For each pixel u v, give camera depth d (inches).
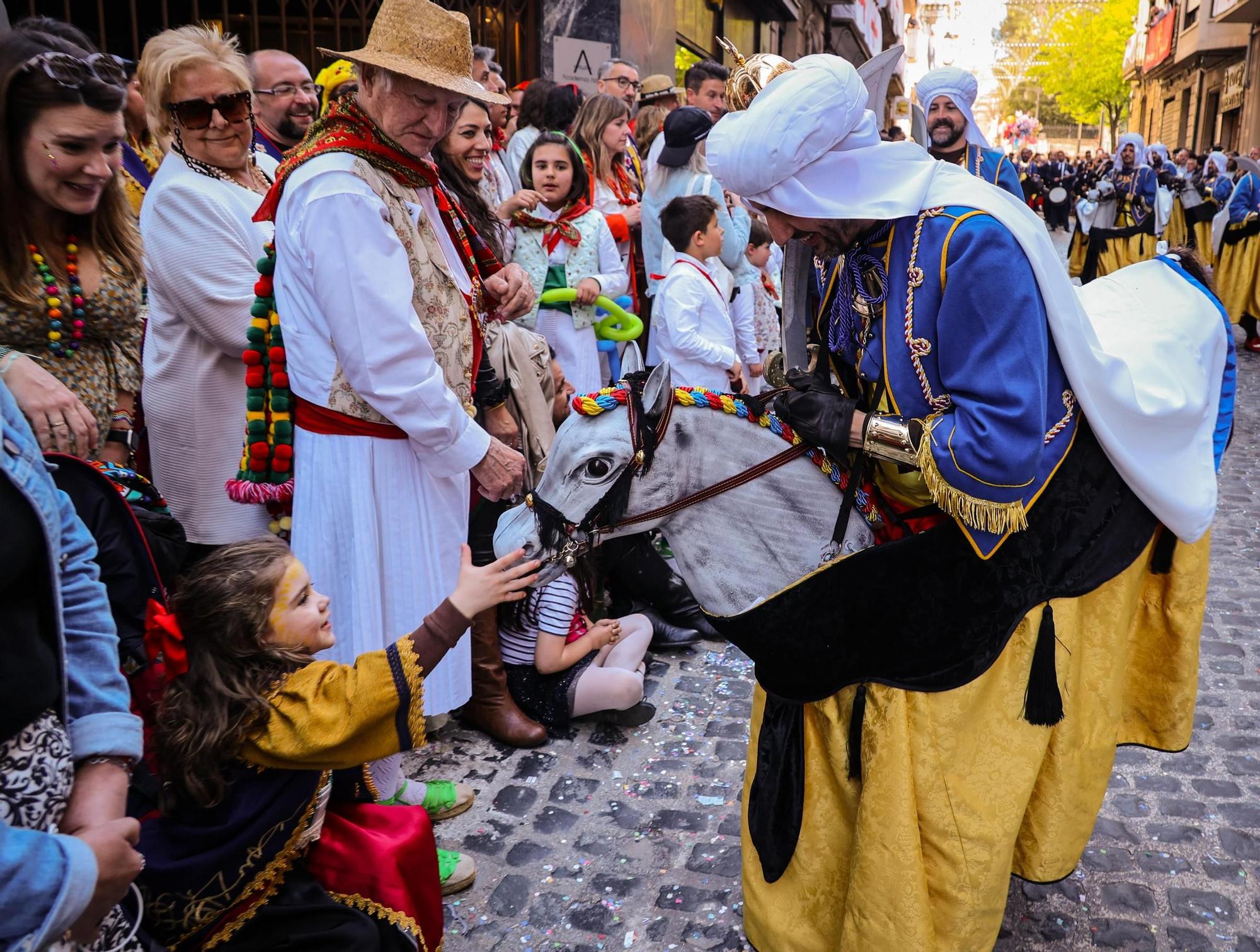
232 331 122.7
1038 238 79.4
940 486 78.4
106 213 105.5
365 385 105.0
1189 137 1619.1
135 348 112.5
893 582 84.0
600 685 143.8
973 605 84.0
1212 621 183.6
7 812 54.9
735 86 84.4
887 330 81.9
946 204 79.4
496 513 146.4
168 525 89.7
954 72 187.8
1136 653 105.3
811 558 87.5
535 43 316.2
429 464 110.3
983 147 192.2
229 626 79.6
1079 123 2423.7
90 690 62.0
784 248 90.8
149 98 124.3
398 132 107.3
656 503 88.4
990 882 85.6
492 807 129.3
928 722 84.0
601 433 86.8
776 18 661.3
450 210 117.4
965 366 77.7
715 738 145.9
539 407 152.6
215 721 79.0
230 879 81.0
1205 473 92.0
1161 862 119.0
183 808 81.4
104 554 82.0
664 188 214.2
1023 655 86.3
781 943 92.4
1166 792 132.8
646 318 235.0
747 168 79.6
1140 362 90.0
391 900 87.7
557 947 105.8
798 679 87.2
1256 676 163.0
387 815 93.0
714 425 87.5
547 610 143.6
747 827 95.0
